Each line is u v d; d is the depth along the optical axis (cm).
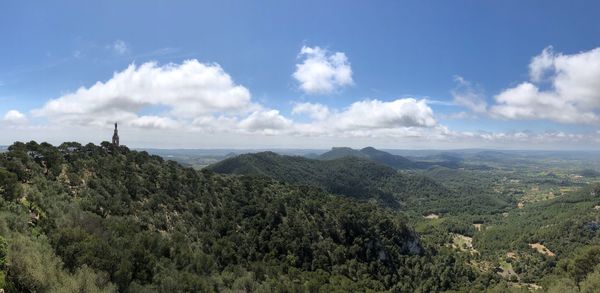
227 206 11681
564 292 8806
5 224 4559
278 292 8062
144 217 8375
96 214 7362
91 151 10700
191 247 8225
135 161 11569
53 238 5153
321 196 15875
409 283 12481
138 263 5903
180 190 10988
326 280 9919
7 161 7306
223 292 7038
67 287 4122
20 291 3738
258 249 10550
